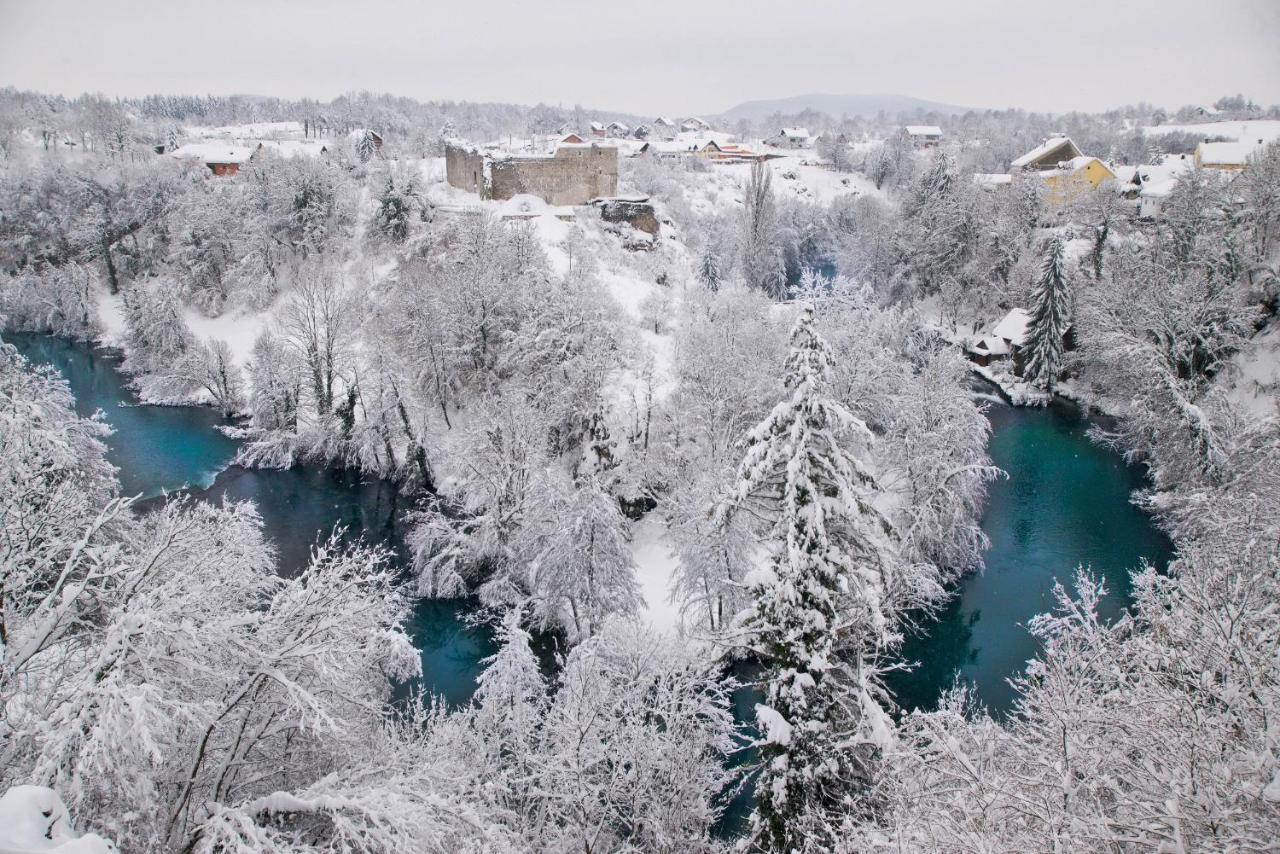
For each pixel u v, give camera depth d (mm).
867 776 16281
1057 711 12000
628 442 47906
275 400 55875
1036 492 47938
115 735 9531
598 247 82438
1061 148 117938
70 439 29031
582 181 95312
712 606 33375
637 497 44250
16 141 120875
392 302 63188
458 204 89812
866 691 15375
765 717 15664
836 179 149500
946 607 36875
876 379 47281
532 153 104188
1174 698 11625
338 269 76500
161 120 199000
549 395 48719
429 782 13523
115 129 130250
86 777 10125
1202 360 51250
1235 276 54875
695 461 46312
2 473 12609
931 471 38125
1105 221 69688
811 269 109812
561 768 17875
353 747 15234
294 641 12844
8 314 82125
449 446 51344
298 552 42906
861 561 16688
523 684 25328
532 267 60781
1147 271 57906
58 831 8477
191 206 81500
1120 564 39594
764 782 16422
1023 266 76125
